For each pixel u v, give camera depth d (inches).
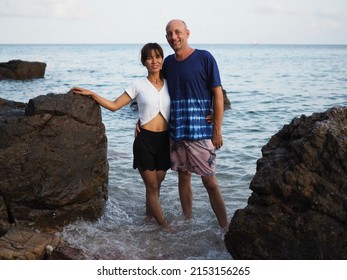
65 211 198.1
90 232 198.2
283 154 171.8
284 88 961.5
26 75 1168.8
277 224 159.2
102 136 206.4
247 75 1378.0
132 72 1498.5
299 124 179.2
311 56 3339.1
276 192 161.8
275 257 156.7
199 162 200.2
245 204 240.1
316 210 155.6
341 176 155.0
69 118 196.7
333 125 162.4
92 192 204.4
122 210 229.9
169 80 196.2
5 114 205.6
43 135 192.7
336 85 1023.6
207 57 192.4
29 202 191.5
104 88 987.9
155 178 203.8
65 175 195.8
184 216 220.1
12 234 173.6
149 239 196.5
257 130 466.0
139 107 200.4
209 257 182.5
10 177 188.5
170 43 192.9
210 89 196.2
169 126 199.6
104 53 3969.0
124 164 315.3
